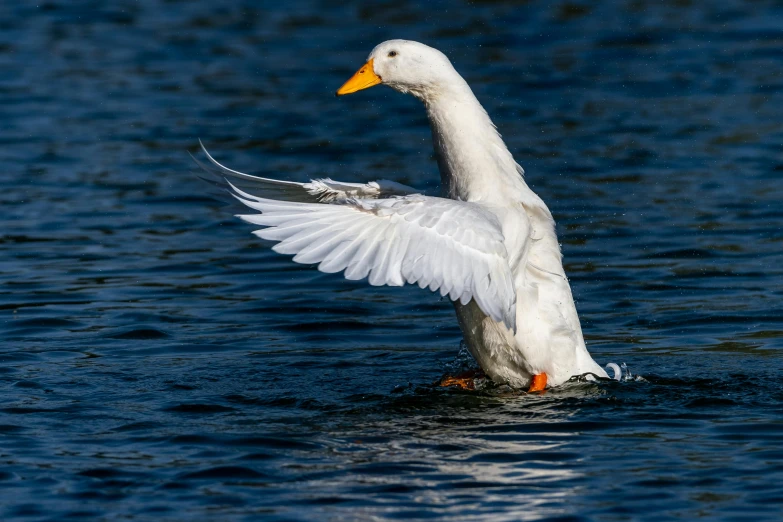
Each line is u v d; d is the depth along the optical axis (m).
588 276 15.41
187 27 34.66
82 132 24.36
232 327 13.49
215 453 8.98
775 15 33.59
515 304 9.91
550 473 8.48
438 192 11.12
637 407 10.19
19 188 20.28
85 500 8.02
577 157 21.95
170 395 10.76
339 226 9.16
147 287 15.12
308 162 21.92
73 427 9.71
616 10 34.88
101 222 18.42
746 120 24.02
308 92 28.06
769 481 8.23
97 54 31.64
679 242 16.80
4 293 14.72
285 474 8.48
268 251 17.06
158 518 7.69
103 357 12.17
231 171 10.66
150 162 22.16
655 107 25.41
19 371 11.56
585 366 10.91
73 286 15.09
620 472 8.47
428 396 10.71
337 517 7.66
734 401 10.35
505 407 10.29
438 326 13.62
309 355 12.35
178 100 27.19
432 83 10.82
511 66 29.17
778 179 20.11
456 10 35.22
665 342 12.70
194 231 18.08
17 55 31.42
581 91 26.94
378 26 33.75
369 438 9.35
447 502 7.93
